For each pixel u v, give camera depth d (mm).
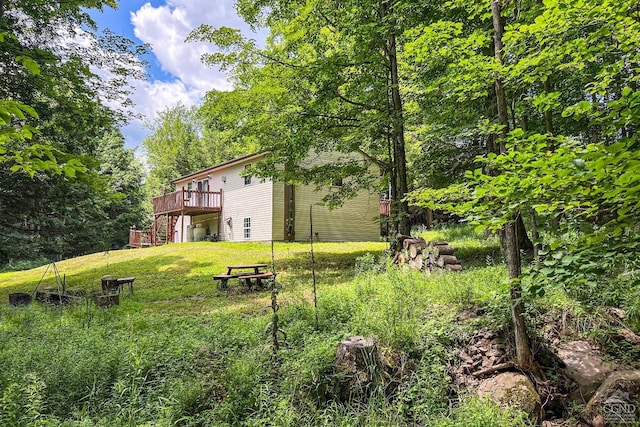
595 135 5887
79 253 22250
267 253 13406
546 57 3510
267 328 4008
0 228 10094
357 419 2955
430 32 4125
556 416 3303
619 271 4461
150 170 37250
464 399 3197
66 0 7996
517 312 3621
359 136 8742
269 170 10008
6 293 10828
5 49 7094
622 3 2891
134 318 5836
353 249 13344
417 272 6383
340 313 4773
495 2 3912
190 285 9570
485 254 8555
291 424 2859
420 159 9648
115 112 8836
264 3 8977
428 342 3824
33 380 3223
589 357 3750
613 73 3391
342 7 8594
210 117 9750
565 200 2225
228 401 3195
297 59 9461
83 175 5590
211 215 20531
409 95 9320
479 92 4520
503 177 2391
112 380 3572
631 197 1892
